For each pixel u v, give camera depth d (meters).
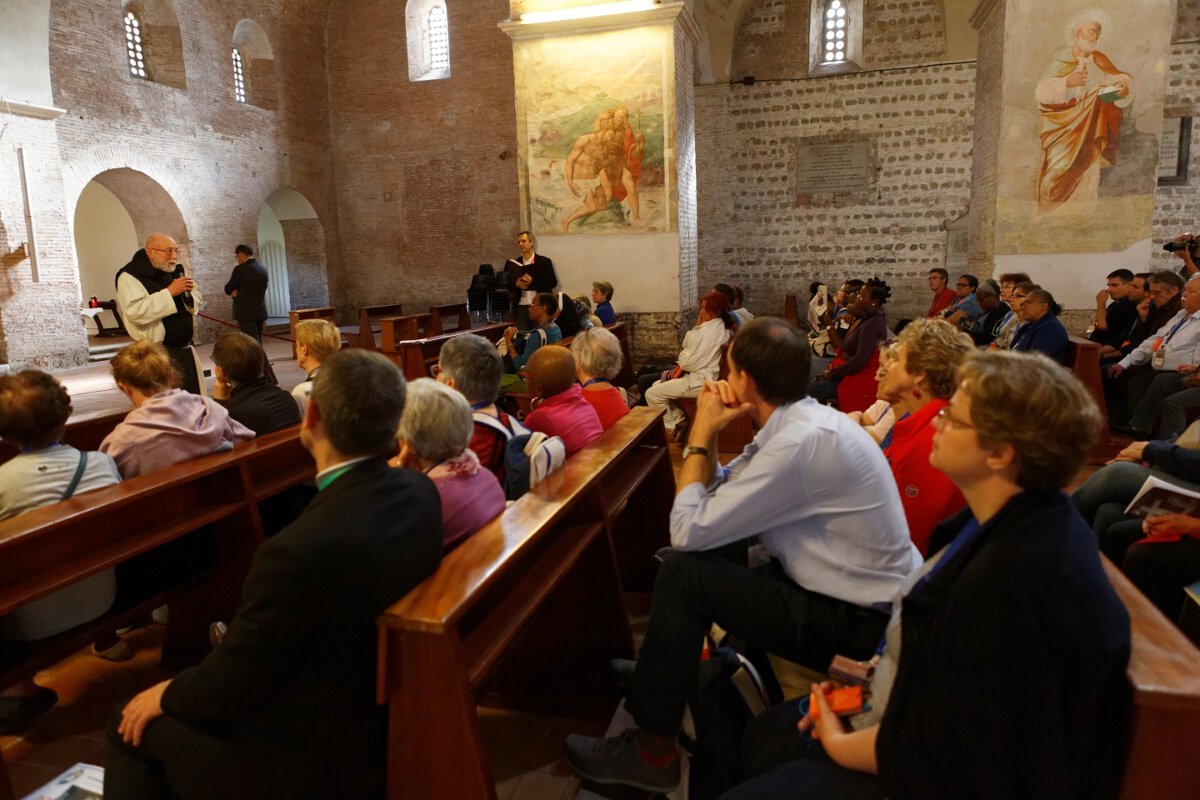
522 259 9.02
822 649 1.93
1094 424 1.20
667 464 3.46
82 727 2.61
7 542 2.01
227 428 3.15
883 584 1.91
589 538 2.47
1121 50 8.00
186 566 2.94
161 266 5.12
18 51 9.62
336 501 1.65
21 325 9.96
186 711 1.63
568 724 2.54
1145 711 1.19
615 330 8.31
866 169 14.44
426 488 1.83
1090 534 1.26
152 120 12.18
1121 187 8.18
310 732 1.67
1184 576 2.52
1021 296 5.50
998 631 1.17
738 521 1.90
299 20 15.30
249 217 14.25
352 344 11.45
